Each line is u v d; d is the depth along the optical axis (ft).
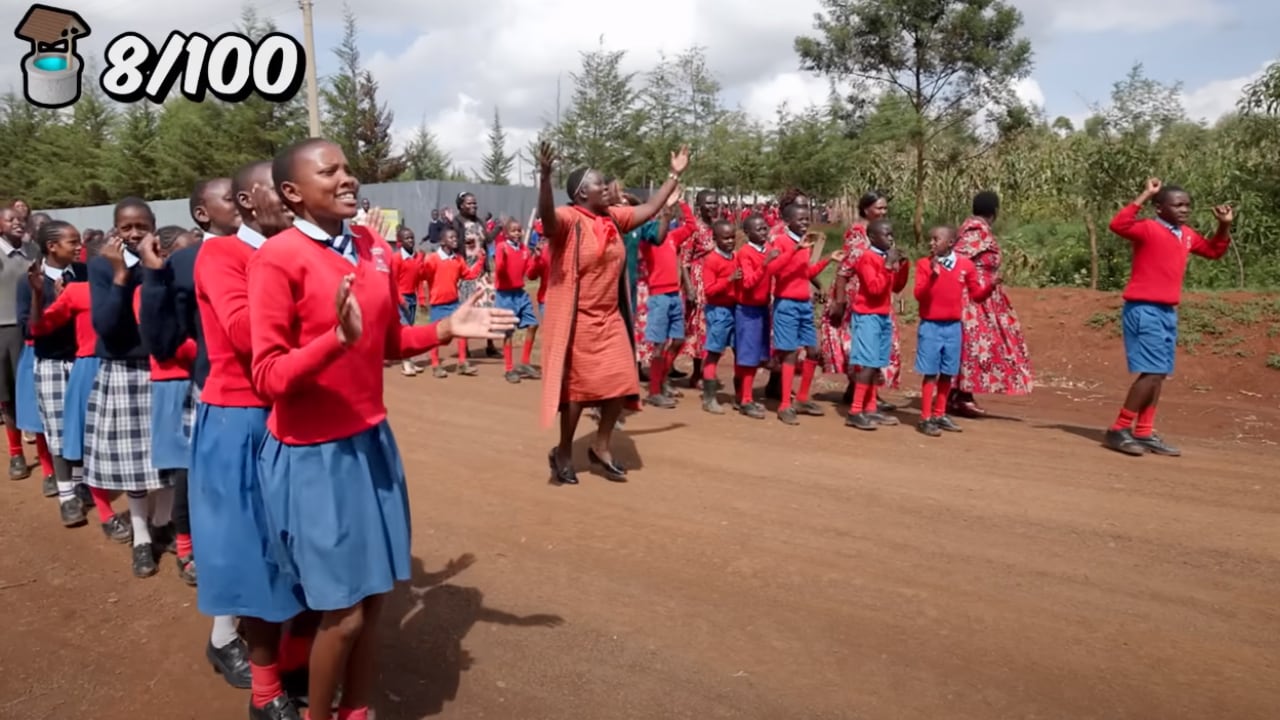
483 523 17.47
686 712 10.94
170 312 13.43
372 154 115.24
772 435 24.25
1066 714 10.72
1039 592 14.11
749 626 13.08
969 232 25.39
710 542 16.33
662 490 19.39
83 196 134.62
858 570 14.99
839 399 29.68
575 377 19.19
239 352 9.75
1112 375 32.32
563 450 19.94
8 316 21.06
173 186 118.21
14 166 144.15
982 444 23.18
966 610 13.50
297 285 8.81
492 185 84.99
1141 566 15.11
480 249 36.81
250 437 10.18
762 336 26.37
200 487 10.18
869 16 60.64
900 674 11.68
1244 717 10.65
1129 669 11.78
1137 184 42.88
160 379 14.12
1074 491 19.06
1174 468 20.75
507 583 14.70
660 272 27.55
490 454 22.53
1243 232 41.68
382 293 9.40
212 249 10.08
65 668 12.47
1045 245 48.37
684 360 37.04
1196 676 11.59
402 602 14.06
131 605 14.44
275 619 9.97
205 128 112.78
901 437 24.03
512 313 9.95
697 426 25.35
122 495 20.01
